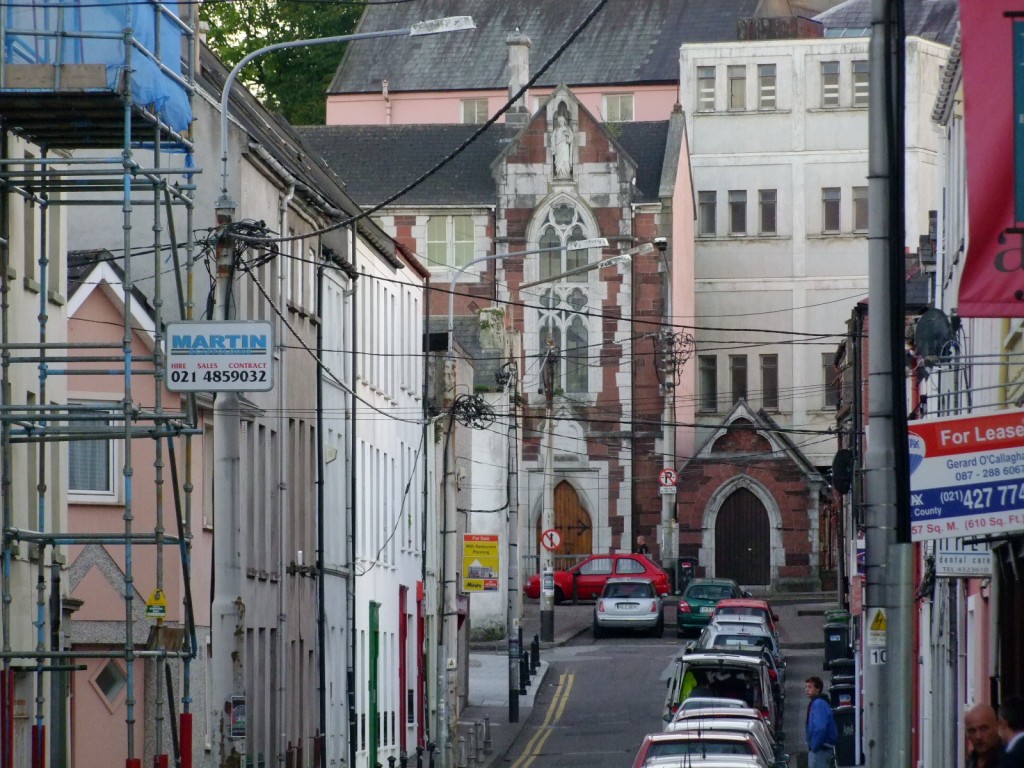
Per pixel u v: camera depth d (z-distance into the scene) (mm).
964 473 48812
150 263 91250
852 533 126938
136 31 60844
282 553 98625
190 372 62062
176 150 67500
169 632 80938
